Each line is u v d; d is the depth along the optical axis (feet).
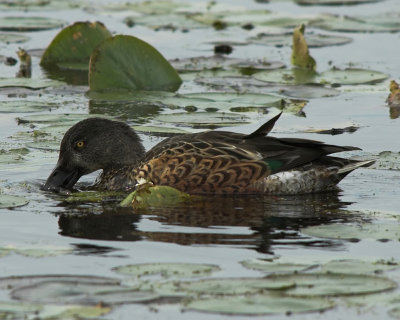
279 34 84.02
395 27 85.66
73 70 73.10
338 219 40.63
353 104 61.67
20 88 66.28
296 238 37.68
